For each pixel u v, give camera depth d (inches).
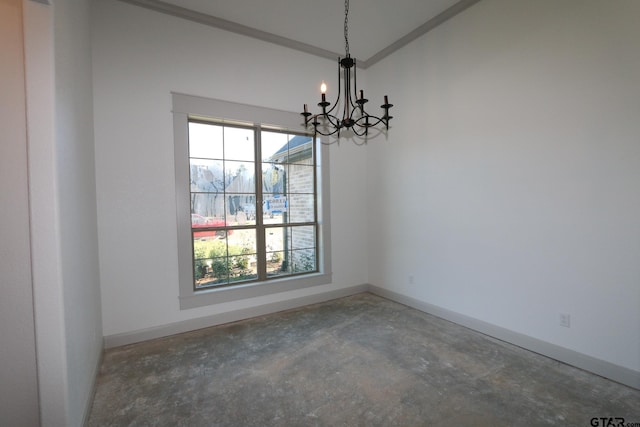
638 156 75.5
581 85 84.3
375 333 113.8
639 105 74.9
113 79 104.5
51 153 53.6
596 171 82.4
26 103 52.4
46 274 53.7
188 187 117.7
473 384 81.2
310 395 77.6
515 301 101.7
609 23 78.7
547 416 68.6
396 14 119.1
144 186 109.7
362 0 110.4
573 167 86.7
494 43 104.3
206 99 120.0
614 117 78.8
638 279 76.5
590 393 76.4
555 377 83.6
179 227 115.8
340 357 96.4
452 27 117.7
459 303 120.1
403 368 89.6
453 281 122.0
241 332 116.4
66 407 55.5
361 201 164.2
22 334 53.7
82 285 72.5
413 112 135.3
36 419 54.9
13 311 53.1
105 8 103.4
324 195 152.0
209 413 71.4
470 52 112.0
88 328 78.0
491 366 89.8
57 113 55.9
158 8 110.6
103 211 103.3
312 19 121.6
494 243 107.0
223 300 125.0
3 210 52.3
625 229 78.0
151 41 110.4
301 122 142.7
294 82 140.4
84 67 86.1
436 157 126.3
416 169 135.3
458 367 89.7
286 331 116.8
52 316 54.1
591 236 83.9
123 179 106.3
